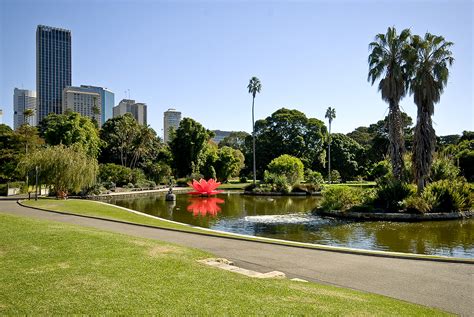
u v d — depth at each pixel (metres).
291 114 67.50
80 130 49.97
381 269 8.36
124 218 17.59
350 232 16.91
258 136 69.25
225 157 64.25
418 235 16.17
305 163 63.66
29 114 79.44
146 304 5.32
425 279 7.60
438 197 22.14
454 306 6.07
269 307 5.34
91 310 5.09
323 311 5.28
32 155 29.02
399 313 5.43
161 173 58.38
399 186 23.11
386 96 24.94
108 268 7.18
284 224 19.42
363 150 69.12
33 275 6.68
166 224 16.27
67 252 8.40
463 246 13.78
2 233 10.39
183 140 63.88
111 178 48.06
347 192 24.41
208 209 27.09
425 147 24.14
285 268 8.43
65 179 28.50
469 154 36.47
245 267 8.48
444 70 23.67
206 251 10.12
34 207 20.95
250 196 40.62
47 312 5.01
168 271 7.11
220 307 5.28
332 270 8.28
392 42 24.97
